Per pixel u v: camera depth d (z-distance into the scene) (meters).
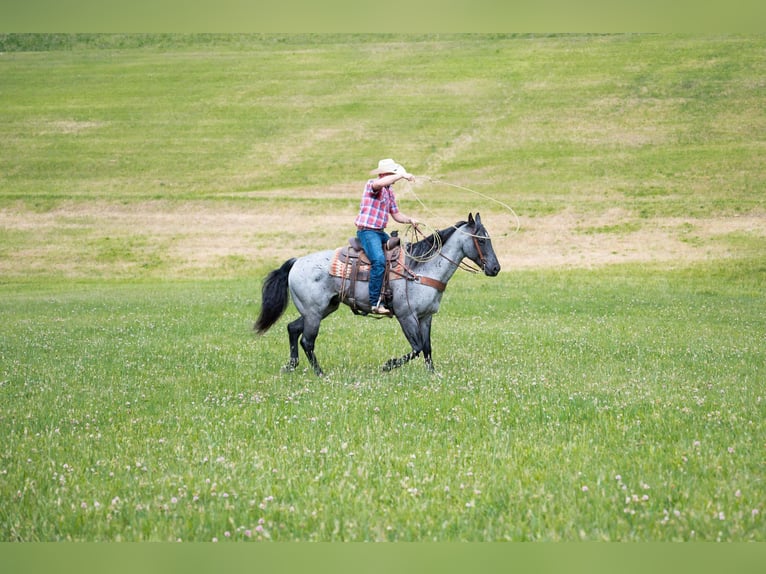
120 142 53.88
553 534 6.88
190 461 8.67
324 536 6.95
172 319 20.36
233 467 8.38
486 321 19.58
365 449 8.91
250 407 10.81
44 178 48.06
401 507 7.41
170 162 50.41
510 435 9.45
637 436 9.36
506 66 65.06
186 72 67.75
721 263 30.95
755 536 6.75
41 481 8.06
